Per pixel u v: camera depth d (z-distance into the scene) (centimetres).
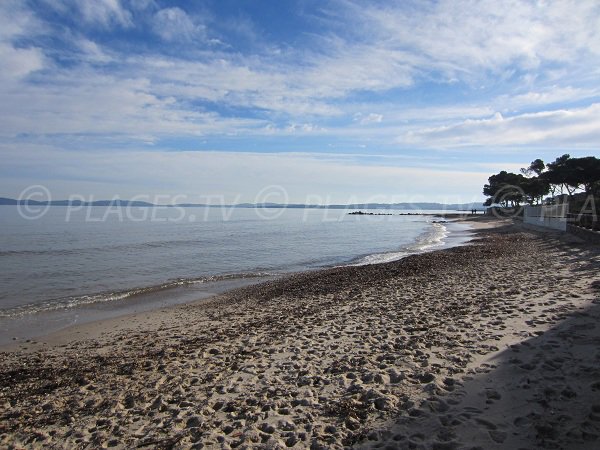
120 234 4675
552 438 429
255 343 929
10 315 1400
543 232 4072
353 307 1227
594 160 6344
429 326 910
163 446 495
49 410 648
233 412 575
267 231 5712
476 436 446
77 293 1783
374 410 534
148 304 1573
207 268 2531
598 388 515
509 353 675
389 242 4269
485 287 1334
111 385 743
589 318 820
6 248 3225
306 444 471
